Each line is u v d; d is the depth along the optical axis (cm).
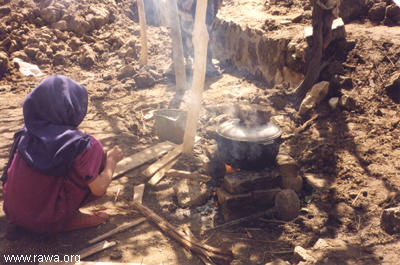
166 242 345
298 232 356
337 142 478
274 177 384
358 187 402
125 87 741
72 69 849
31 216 323
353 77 568
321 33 553
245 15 860
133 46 920
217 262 321
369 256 308
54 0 985
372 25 696
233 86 722
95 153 319
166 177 446
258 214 377
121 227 359
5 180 339
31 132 308
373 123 496
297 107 588
